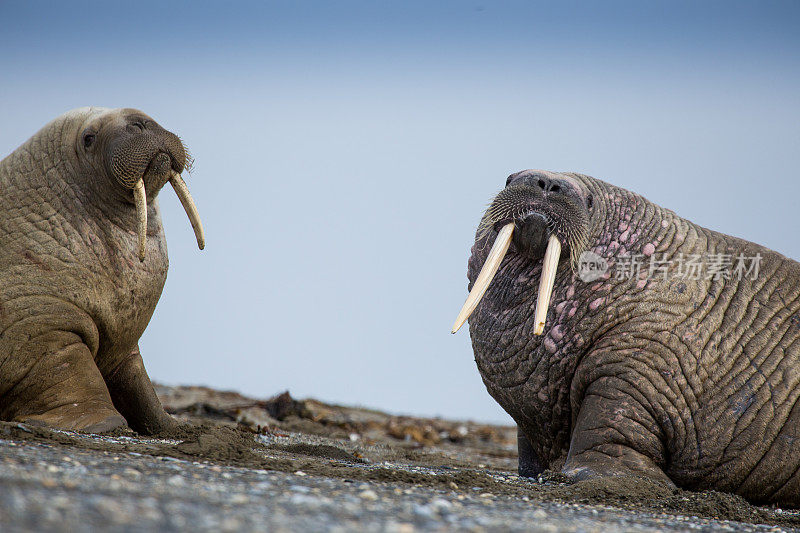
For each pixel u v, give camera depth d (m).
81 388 26.97
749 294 26.86
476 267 29.88
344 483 17.73
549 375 27.48
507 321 28.38
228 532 10.93
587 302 27.08
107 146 28.77
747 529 17.78
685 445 25.55
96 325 28.50
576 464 24.86
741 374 25.73
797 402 25.33
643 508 20.02
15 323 26.92
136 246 29.81
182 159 29.70
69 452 17.98
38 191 28.97
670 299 26.64
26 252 27.91
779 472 25.09
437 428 59.56
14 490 12.10
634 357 25.97
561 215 26.31
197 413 46.50
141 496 12.91
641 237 27.80
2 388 26.69
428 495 17.28
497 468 36.19
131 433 25.94
